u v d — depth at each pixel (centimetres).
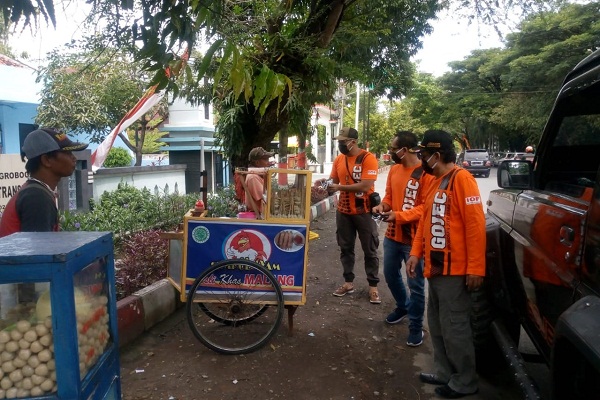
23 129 1212
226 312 449
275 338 442
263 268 409
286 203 427
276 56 670
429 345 440
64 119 995
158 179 1238
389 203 466
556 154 329
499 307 364
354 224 551
